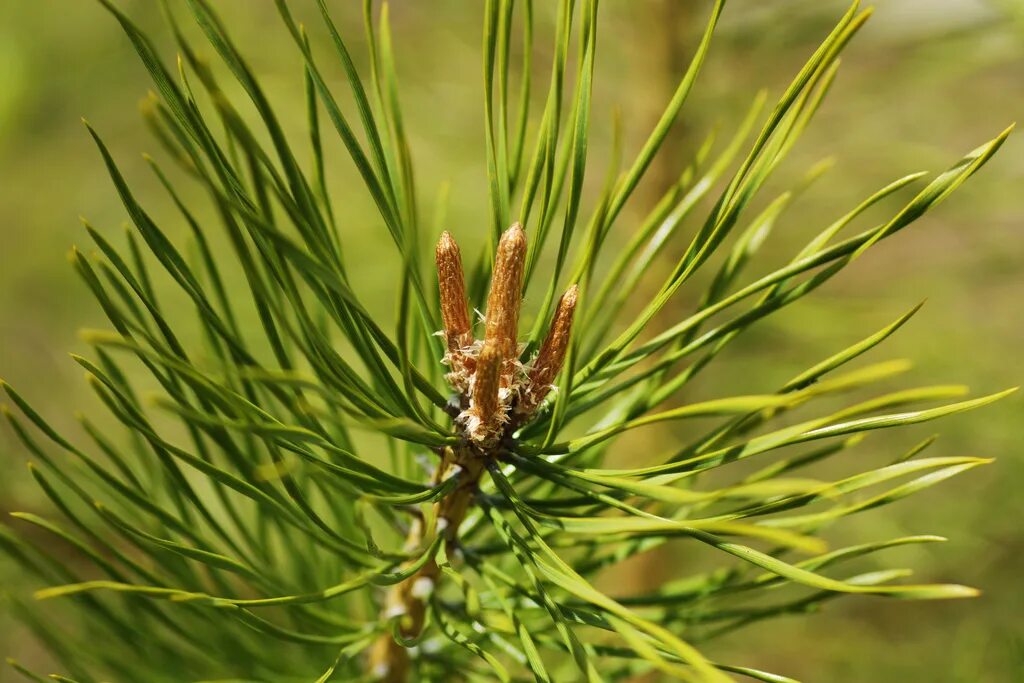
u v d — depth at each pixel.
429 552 0.40
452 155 0.75
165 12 0.35
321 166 0.40
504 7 0.39
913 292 0.71
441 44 0.73
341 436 0.43
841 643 0.70
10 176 0.78
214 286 0.41
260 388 0.43
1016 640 0.55
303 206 0.38
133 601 0.42
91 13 0.77
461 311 0.39
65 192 0.80
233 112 0.35
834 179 0.69
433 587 0.42
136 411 0.38
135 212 0.38
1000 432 0.72
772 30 0.65
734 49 0.66
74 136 0.81
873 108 0.67
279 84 0.69
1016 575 0.72
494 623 0.42
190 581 0.43
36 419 0.39
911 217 0.38
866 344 0.38
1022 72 0.66
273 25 0.71
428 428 0.39
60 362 0.77
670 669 0.35
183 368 0.36
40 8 0.76
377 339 0.38
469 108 0.73
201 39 0.71
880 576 0.41
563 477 0.39
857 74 0.67
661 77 0.67
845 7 0.64
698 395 0.74
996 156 0.64
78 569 0.53
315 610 0.43
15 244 0.78
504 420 0.39
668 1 0.65
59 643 0.45
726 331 0.40
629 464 0.72
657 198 0.68
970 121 0.67
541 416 0.40
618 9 0.67
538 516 0.39
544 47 0.70
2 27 0.76
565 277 0.70
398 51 0.72
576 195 0.39
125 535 0.40
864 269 0.74
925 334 0.71
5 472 0.57
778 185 0.69
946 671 0.66
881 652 0.69
